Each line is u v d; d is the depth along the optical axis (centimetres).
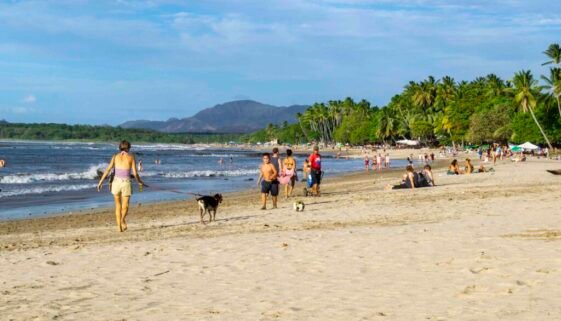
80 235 1412
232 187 3741
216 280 785
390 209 1658
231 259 925
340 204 1920
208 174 5353
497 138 9794
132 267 895
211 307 646
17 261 995
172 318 607
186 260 933
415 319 570
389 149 14488
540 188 2259
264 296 688
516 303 613
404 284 719
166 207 2409
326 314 600
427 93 13362
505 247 920
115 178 1420
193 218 1752
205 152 16688
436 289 688
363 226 1299
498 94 10819
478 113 10156
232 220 1583
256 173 5588
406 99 14925
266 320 588
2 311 654
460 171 4034
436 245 967
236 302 665
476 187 2425
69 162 8369
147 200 2862
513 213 1411
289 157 2366
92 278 825
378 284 725
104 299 701
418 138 14025
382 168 6384
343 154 13525
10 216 2284
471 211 1504
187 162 9038
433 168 5725
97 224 1828
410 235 1091
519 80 8150
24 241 1350
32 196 3191
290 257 920
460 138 10794
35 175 4941
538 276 726
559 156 6869
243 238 1152
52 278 834
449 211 1529
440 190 2320
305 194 2378
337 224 1363
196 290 733
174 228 1453
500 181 2803
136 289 748
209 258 942
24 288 773
